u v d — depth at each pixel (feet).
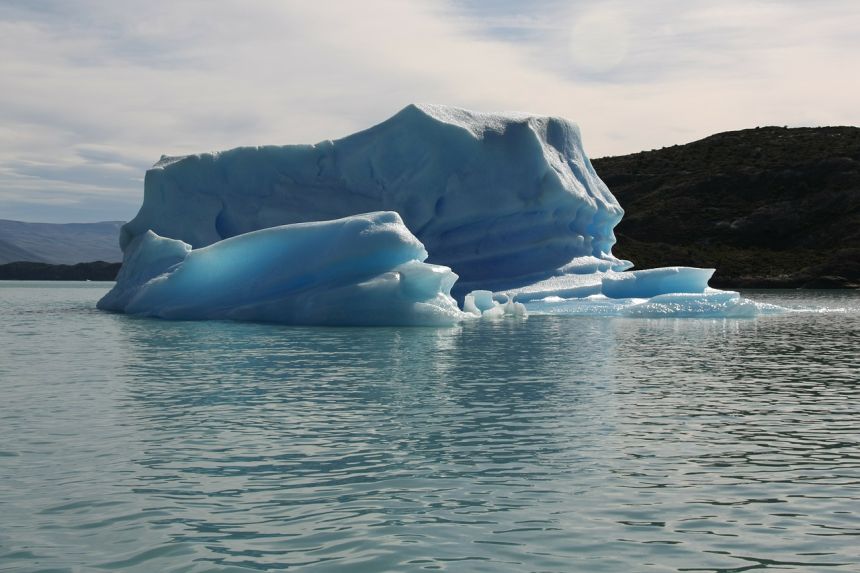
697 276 71.15
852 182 202.59
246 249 57.62
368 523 12.85
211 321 55.16
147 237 69.51
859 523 12.97
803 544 12.02
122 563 11.25
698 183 223.71
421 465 16.38
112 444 18.21
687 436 19.21
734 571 11.02
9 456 17.13
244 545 11.91
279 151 75.05
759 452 17.63
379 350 37.32
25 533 12.42
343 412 21.94
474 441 18.51
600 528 12.66
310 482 15.15
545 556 11.50
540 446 18.03
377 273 53.06
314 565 11.15
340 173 74.69
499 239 75.31
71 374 29.73
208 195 74.23
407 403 23.40
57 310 75.61
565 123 81.71
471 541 12.07
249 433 19.35
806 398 24.84
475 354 35.96
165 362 33.06
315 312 51.96
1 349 38.88
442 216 73.36
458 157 73.26
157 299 61.72
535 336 45.11
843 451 17.78
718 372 30.89
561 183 74.02
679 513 13.41
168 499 14.10
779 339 45.29
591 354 36.45
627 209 224.12
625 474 15.79
